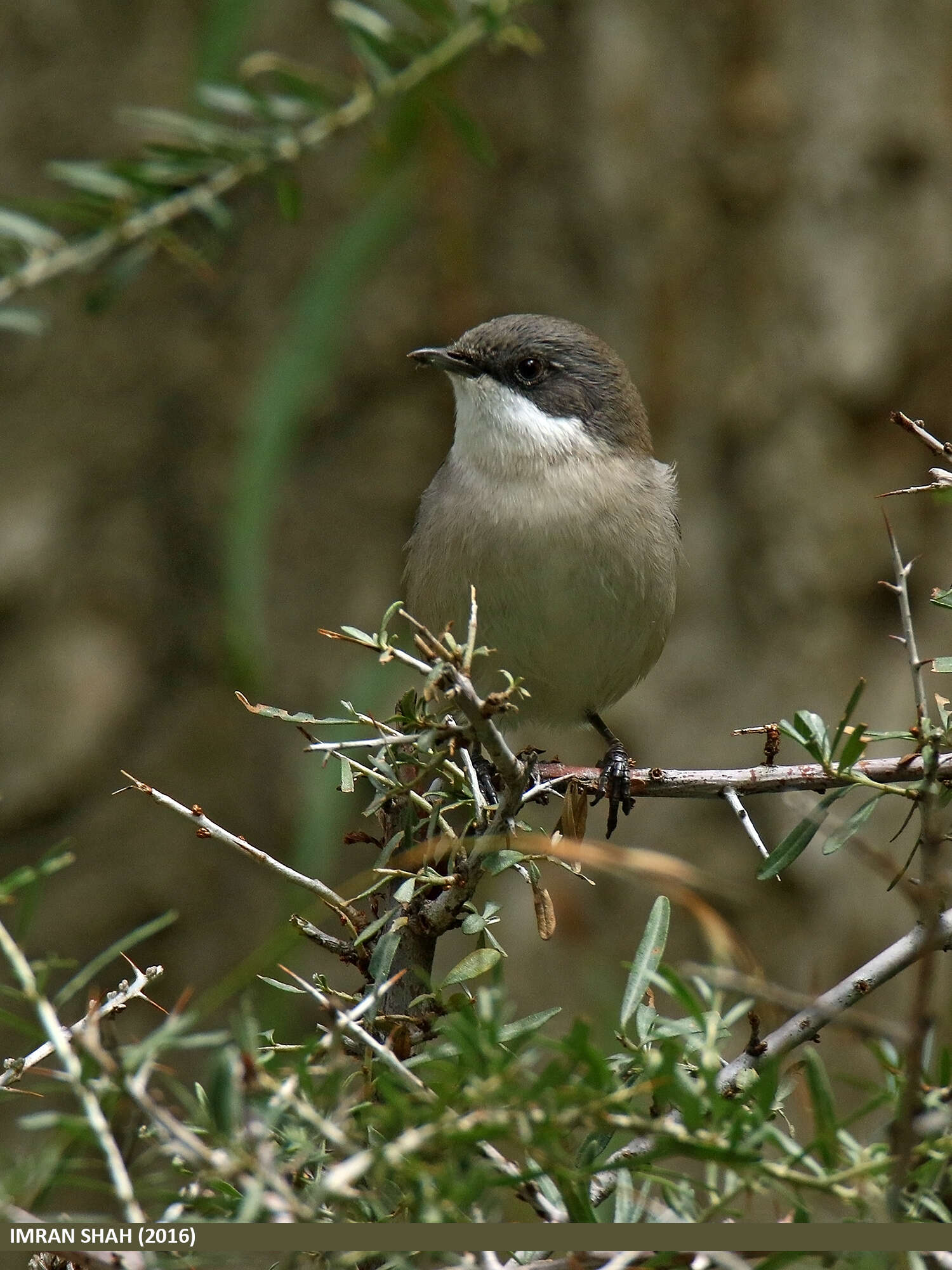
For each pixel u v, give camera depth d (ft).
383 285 38.88
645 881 13.00
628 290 38.75
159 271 39.17
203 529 39.73
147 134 38.14
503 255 38.75
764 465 38.93
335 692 38.93
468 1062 10.46
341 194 38.75
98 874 38.75
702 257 38.88
